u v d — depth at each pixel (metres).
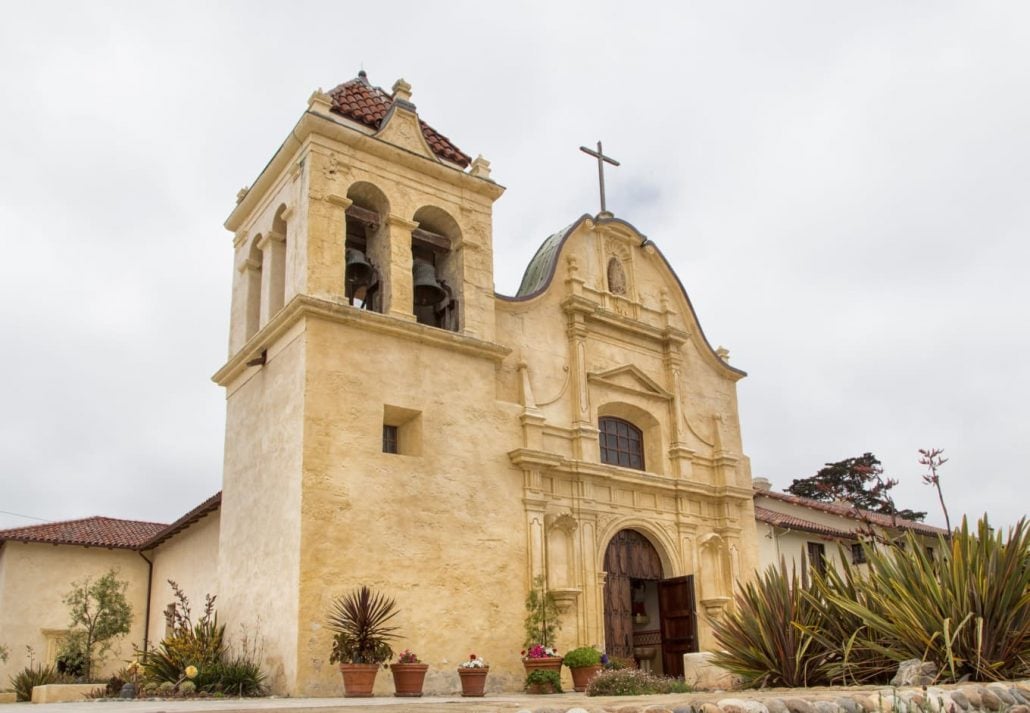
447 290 21.47
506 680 18.38
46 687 18.34
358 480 17.50
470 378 20.09
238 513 19.33
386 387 18.56
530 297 22.48
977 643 10.91
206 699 15.43
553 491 21.05
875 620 11.96
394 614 16.34
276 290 20.78
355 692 15.51
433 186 21.36
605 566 21.89
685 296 26.52
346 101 21.52
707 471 25.23
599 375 23.19
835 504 40.56
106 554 28.72
